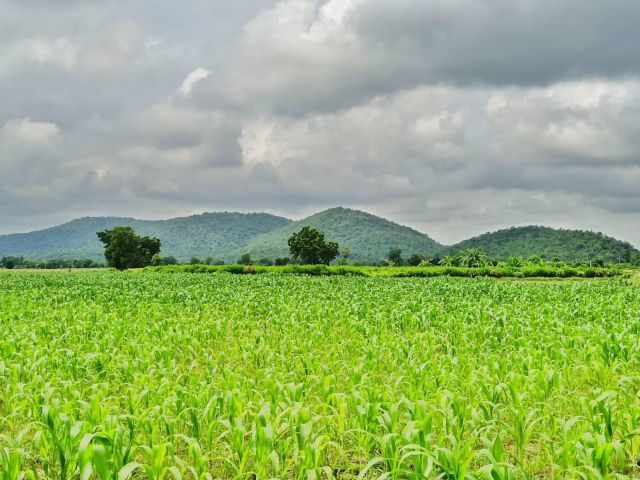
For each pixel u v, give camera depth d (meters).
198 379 11.13
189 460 8.10
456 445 6.53
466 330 18.00
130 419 8.11
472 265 114.88
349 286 40.41
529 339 15.49
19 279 60.03
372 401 8.70
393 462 6.50
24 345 14.61
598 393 8.68
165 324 18.66
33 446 7.36
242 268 74.62
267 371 10.71
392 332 17.91
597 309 21.44
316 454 6.58
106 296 33.59
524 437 7.93
